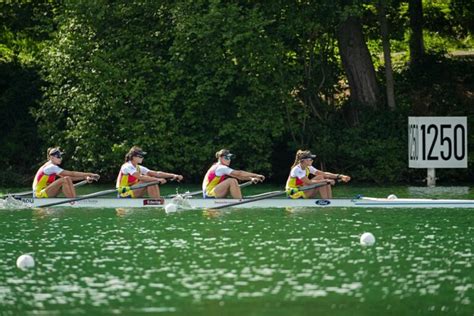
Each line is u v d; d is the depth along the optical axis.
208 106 149.75
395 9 170.00
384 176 150.38
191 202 113.06
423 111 165.62
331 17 148.38
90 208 113.94
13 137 164.75
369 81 158.25
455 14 181.12
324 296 64.06
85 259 77.38
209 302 62.59
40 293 65.38
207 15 144.25
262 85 148.00
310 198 114.50
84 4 150.00
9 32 181.12
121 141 150.75
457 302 62.44
